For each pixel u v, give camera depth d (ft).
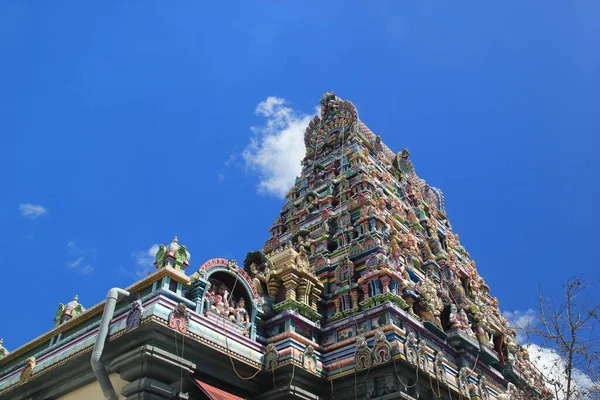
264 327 83.41
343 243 101.81
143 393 60.54
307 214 115.96
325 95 144.77
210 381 69.67
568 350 60.49
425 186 140.67
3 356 88.74
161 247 73.10
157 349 62.03
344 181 116.06
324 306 92.32
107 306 66.74
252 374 74.08
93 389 70.44
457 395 81.92
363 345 76.18
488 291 128.98
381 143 134.72
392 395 71.46
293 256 91.76
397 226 108.99
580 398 59.11
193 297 72.49
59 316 93.71
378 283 87.04
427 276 104.63
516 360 102.73
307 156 135.85
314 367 77.25
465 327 93.35
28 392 78.48
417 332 83.61
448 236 131.44
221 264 79.15
